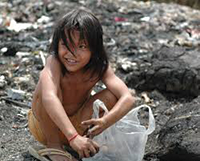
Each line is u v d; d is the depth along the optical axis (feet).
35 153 10.40
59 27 9.39
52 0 24.80
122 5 25.88
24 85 14.92
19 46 18.03
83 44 9.29
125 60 17.28
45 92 9.37
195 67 14.61
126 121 10.03
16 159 10.56
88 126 10.02
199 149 9.76
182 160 10.10
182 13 25.59
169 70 14.64
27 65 16.48
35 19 22.12
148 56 17.79
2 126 12.31
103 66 9.93
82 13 9.40
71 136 8.94
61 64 9.80
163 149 10.43
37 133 10.34
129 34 20.85
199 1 32.73
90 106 10.06
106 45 18.93
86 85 10.12
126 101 9.56
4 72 15.69
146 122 12.89
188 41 19.80
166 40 20.15
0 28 20.39
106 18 22.95
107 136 9.89
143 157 10.75
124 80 15.60
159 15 24.30
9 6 23.70
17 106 13.60
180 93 14.67
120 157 10.06
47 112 9.35
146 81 14.97
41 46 18.28
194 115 10.90
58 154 9.96
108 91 9.96
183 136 10.21
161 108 13.91
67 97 10.12
